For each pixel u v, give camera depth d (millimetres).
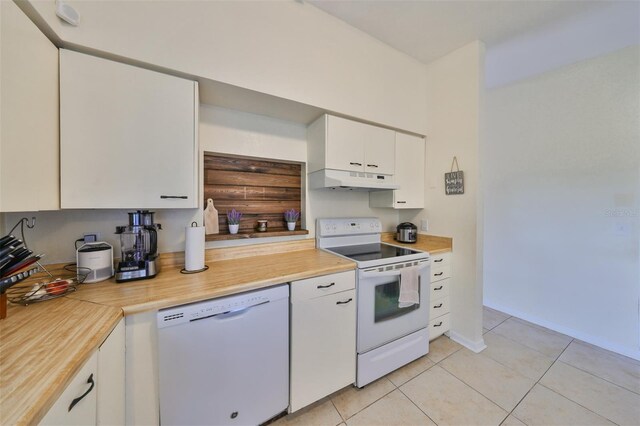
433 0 1519
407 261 1706
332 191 2184
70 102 992
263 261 1604
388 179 2078
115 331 861
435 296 2004
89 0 1003
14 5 776
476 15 1646
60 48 983
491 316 2568
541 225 2375
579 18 1660
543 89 2340
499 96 2666
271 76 1433
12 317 812
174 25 1165
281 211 2049
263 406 1222
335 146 1768
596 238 2057
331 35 1663
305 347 1343
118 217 1331
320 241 2041
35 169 861
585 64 2094
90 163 1032
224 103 1578
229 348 1113
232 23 1308
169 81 1188
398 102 2072
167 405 998
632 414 1354
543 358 1855
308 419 1335
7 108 752
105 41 1029
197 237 1359
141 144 1134
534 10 1597
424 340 1833
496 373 1690
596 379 1632
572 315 2186
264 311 1199
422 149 2297
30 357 611
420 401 1453
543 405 1418
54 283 1018
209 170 1733
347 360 1493
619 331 1941
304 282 1334
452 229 2102
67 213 1220
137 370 965
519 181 2523
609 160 1981
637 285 1869
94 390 730
